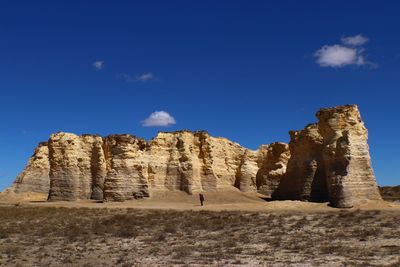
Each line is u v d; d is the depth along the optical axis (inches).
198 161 3238.2
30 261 1026.7
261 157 3690.9
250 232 1353.3
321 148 2561.5
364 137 2190.0
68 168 3216.0
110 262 995.3
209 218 1680.6
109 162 3221.0
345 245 1087.0
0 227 1633.9
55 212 2092.8
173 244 1208.2
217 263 935.0
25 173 3841.0
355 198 2012.8
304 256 976.3
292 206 2060.8
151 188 2979.8
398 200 2736.2
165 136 3230.8
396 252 965.2
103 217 1855.3
